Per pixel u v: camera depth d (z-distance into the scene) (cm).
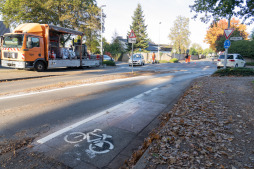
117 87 856
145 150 303
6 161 262
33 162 263
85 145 320
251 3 684
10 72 1258
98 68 1947
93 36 2800
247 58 3072
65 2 2372
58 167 254
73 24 2595
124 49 5347
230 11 710
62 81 972
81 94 692
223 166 244
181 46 4916
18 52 1260
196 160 258
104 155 293
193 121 406
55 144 318
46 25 1350
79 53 1761
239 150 284
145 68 2059
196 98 604
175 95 720
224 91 698
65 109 509
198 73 1625
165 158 263
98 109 521
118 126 408
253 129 358
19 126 386
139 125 418
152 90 809
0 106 515
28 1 2242
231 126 376
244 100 561
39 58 1332
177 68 2152
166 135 341
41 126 390
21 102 559
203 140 319
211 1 728
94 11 2622
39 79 1034
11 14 2405
